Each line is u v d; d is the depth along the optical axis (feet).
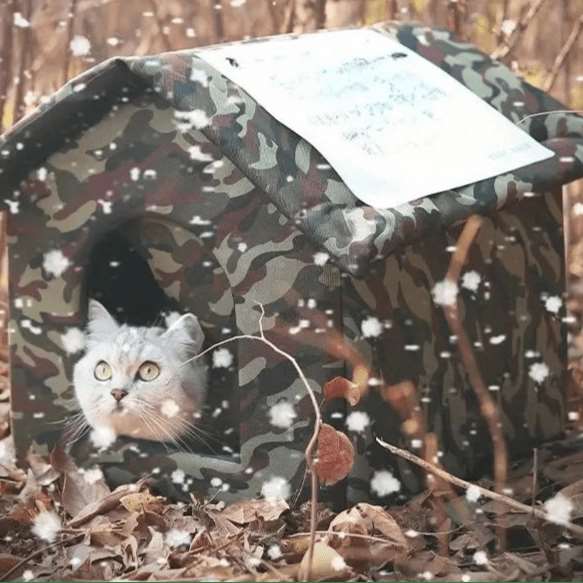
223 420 5.20
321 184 4.57
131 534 4.67
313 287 4.62
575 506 4.74
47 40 7.64
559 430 5.68
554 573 4.29
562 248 5.63
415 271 4.88
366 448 4.73
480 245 5.16
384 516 4.54
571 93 7.82
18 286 5.22
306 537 4.57
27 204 5.13
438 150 4.92
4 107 7.41
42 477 5.13
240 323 4.75
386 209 4.54
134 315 5.72
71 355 5.20
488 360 5.26
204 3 7.77
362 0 7.58
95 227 5.04
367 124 4.90
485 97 5.35
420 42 5.54
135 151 4.88
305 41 5.34
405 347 4.86
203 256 5.01
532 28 7.80
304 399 4.70
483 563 4.40
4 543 4.74
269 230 4.66
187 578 4.28
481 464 5.29
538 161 5.09
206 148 4.74
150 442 5.12
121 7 7.79
